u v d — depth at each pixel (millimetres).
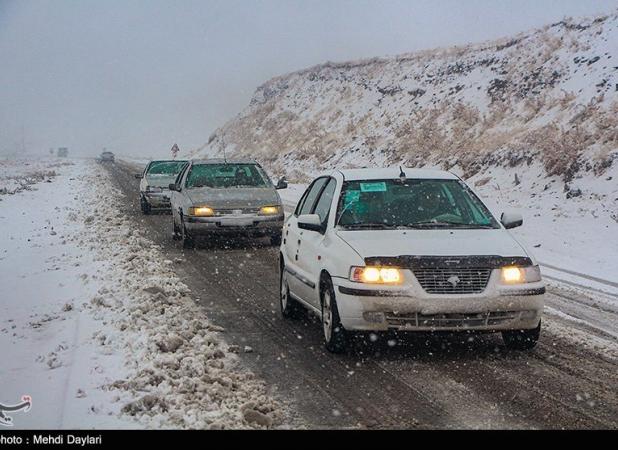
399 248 8031
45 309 10398
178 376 7086
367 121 52062
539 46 42281
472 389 7062
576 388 7113
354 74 64188
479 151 32250
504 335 8555
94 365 7484
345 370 7680
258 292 11977
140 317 9328
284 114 67750
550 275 13516
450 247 8055
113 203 27984
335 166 47125
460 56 50250
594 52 36281
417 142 39719
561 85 35125
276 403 6594
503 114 36312
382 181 9320
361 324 7844
